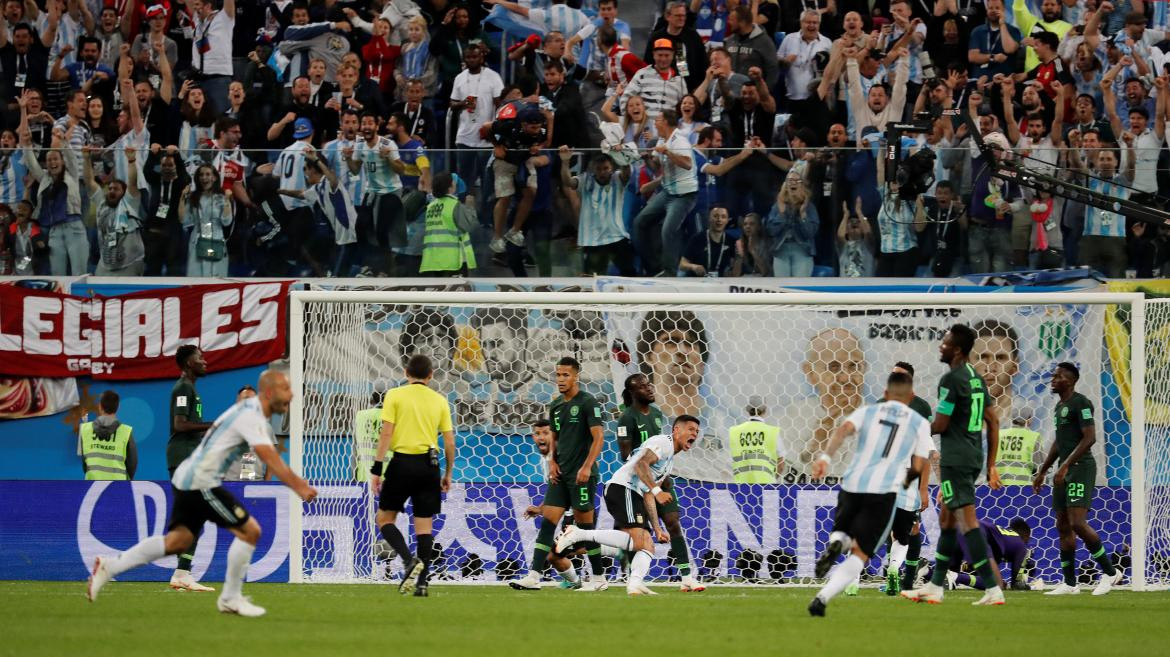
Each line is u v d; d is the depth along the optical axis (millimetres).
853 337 51250
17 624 26438
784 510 45656
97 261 55938
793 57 62688
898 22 62438
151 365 55312
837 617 30094
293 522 44094
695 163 53938
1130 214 51469
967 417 34375
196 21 65500
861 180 53531
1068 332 50500
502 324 50781
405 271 54500
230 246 55562
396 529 36344
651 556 39250
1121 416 49969
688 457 50375
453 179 54375
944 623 28688
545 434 45719
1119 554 46219
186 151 55594
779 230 53812
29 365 55500
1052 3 63719
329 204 54875
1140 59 61250
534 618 28844
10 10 65812
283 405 27641
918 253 53500
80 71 65562
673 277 54125
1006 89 61281
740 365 51094
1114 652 23062
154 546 27688
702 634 25359
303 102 62719
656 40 62281
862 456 29016
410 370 36469
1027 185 52562
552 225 54344
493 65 66125
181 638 23625
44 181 55812
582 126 60156
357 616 28875
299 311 44469
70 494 45219
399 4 65062
